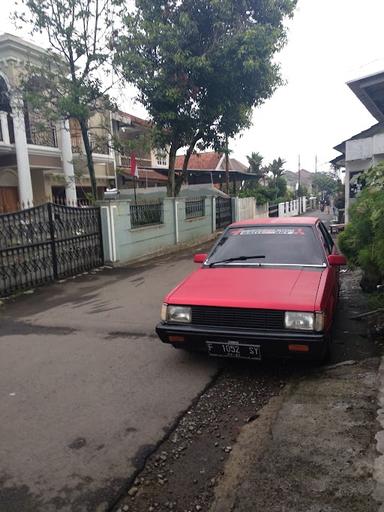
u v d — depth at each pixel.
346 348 4.75
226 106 14.63
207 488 2.60
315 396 3.59
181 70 13.52
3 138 14.41
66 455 2.92
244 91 14.66
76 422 3.35
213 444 3.06
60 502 2.47
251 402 3.68
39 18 10.58
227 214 20.97
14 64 14.13
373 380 3.71
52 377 4.23
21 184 14.48
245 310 3.90
